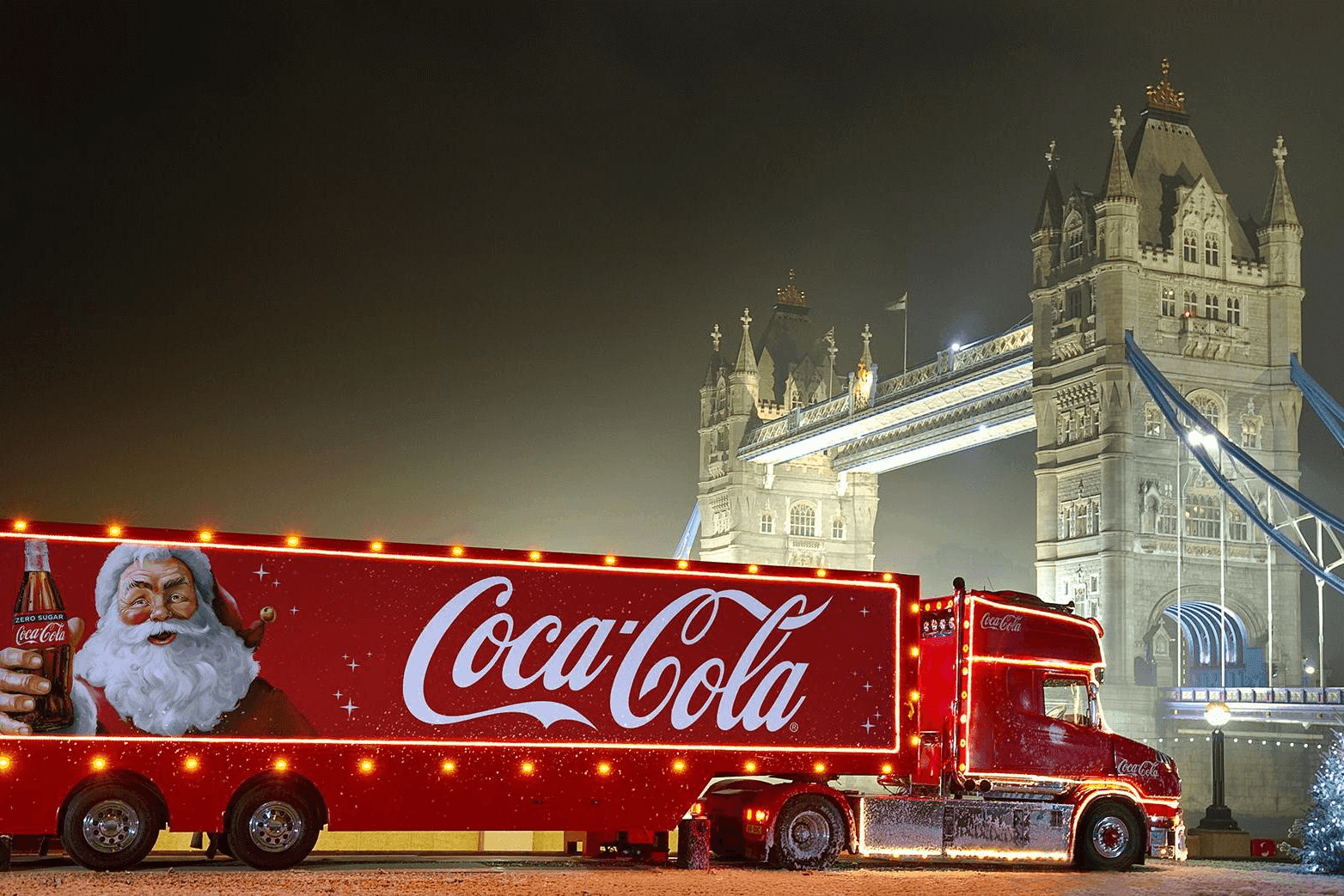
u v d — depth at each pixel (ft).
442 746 71.51
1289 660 306.14
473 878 66.80
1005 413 369.09
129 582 67.97
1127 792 81.00
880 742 78.69
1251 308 323.37
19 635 66.18
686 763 75.31
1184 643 332.80
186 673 68.08
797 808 75.31
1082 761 80.74
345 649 70.59
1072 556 312.71
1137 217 316.19
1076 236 329.11
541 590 74.18
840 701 78.28
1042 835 78.79
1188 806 280.72
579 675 74.13
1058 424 325.62
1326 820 84.64
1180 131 336.08
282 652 69.72
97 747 66.64
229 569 69.56
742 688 76.69
